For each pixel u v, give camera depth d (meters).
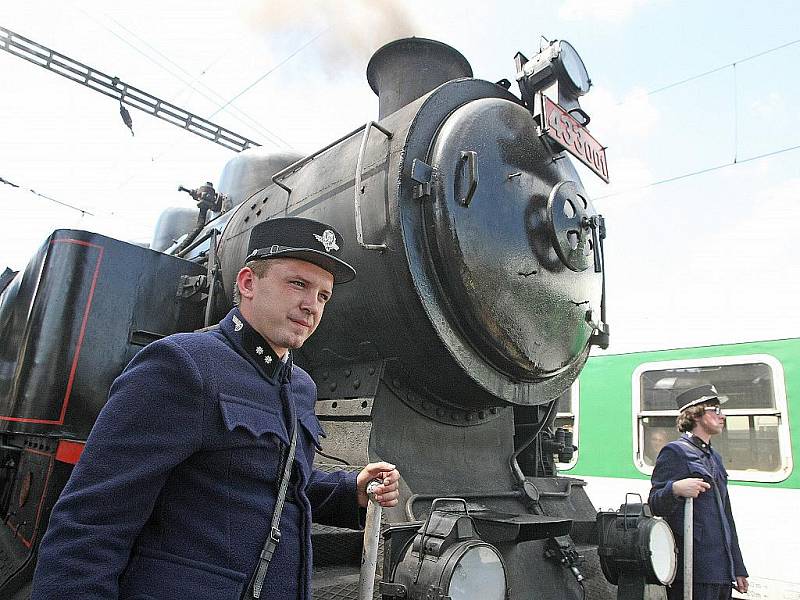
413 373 2.58
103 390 3.15
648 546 2.39
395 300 2.41
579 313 3.04
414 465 2.56
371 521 1.47
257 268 1.36
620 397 6.00
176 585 1.07
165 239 6.92
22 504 3.10
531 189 2.84
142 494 1.08
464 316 2.48
